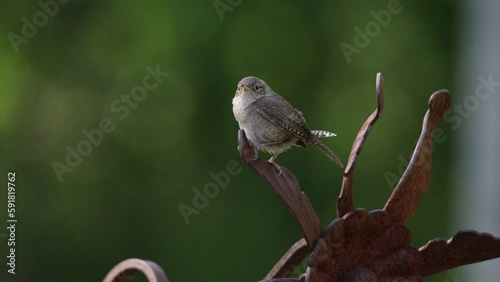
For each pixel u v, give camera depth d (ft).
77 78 54.24
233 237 52.70
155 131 53.72
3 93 53.52
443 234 52.42
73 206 53.11
